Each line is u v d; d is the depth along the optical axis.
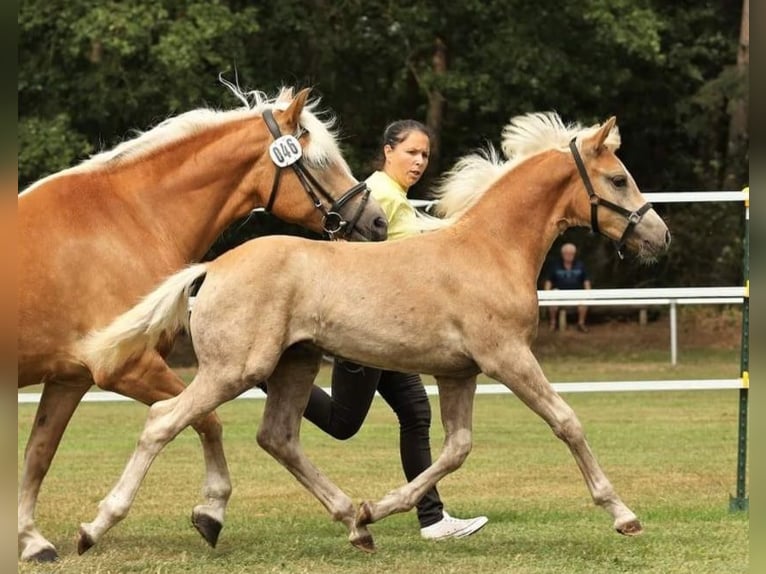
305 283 9.10
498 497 12.61
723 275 37.94
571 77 34.59
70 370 9.59
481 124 37.09
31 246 9.42
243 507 12.20
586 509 11.76
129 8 30.44
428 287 9.16
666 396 24.12
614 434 17.86
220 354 9.01
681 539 9.93
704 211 38.41
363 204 10.43
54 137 30.36
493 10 33.78
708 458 15.30
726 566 8.86
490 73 33.88
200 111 10.57
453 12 33.50
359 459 15.72
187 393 9.06
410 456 10.55
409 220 10.64
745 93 36.56
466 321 9.15
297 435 9.70
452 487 13.31
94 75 31.53
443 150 37.28
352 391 10.39
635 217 9.66
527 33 33.50
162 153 10.24
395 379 10.52
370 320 9.10
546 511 11.66
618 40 32.62
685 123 38.91
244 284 9.02
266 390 10.13
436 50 35.75
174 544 10.07
